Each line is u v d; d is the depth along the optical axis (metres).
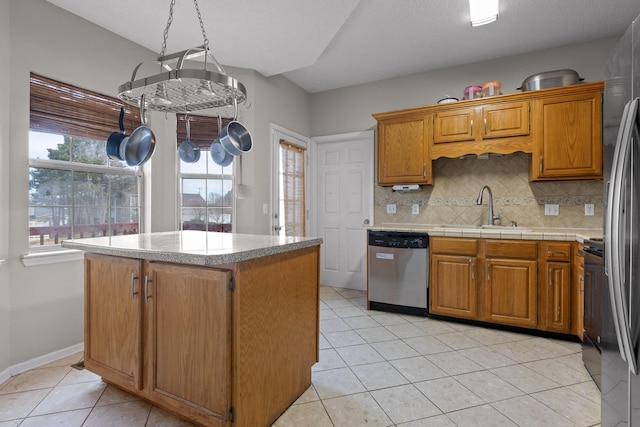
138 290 1.66
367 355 2.37
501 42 3.13
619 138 1.23
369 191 4.14
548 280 2.64
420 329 2.87
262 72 3.54
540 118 2.95
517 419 1.65
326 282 4.46
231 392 1.40
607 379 1.40
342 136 4.28
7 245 2.06
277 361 1.66
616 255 1.21
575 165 2.84
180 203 3.24
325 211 4.46
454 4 2.55
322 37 2.81
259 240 1.90
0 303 2.02
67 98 2.42
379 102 4.07
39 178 2.29
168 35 2.74
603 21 2.78
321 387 1.95
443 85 3.72
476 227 3.39
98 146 2.66
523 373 2.10
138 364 1.66
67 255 2.37
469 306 2.92
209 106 2.10
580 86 2.79
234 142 1.92
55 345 2.31
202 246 1.62
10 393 1.88
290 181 4.09
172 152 3.15
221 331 1.40
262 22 2.57
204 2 2.31
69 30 2.40
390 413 1.70
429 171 3.39
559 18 2.73
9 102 2.06
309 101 4.50
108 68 2.66
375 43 3.15
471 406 1.76
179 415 1.68
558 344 2.55
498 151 3.10
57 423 1.61
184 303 1.51
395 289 3.26
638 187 1.13
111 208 2.75
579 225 3.13
